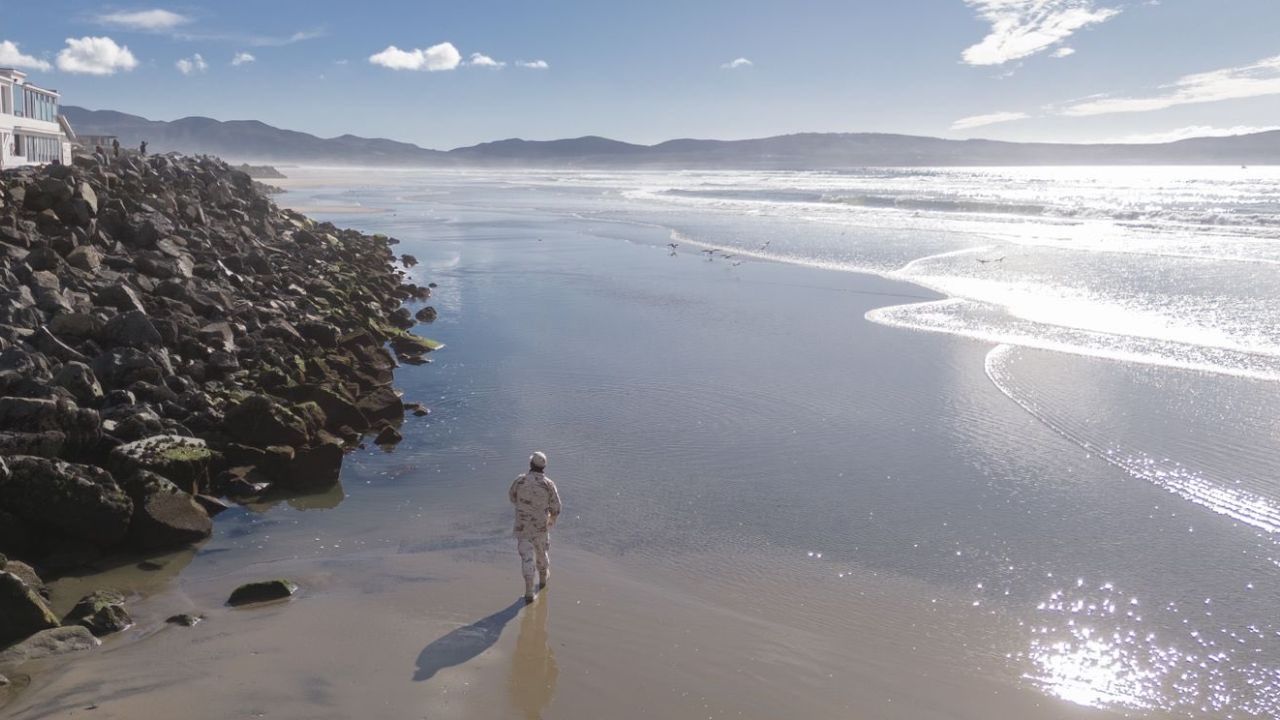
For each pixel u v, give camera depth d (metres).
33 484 8.61
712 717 6.13
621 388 15.25
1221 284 23.56
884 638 7.30
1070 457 11.61
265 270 22.94
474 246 38.22
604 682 6.55
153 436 10.30
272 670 6.61
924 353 17.41
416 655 6.91
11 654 6.66
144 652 6.90
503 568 8.66
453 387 15.46
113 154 49.00
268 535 9.48
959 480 10.94
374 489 10.85
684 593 8.12
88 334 13.61
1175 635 7.32
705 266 30.78
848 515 9.94
